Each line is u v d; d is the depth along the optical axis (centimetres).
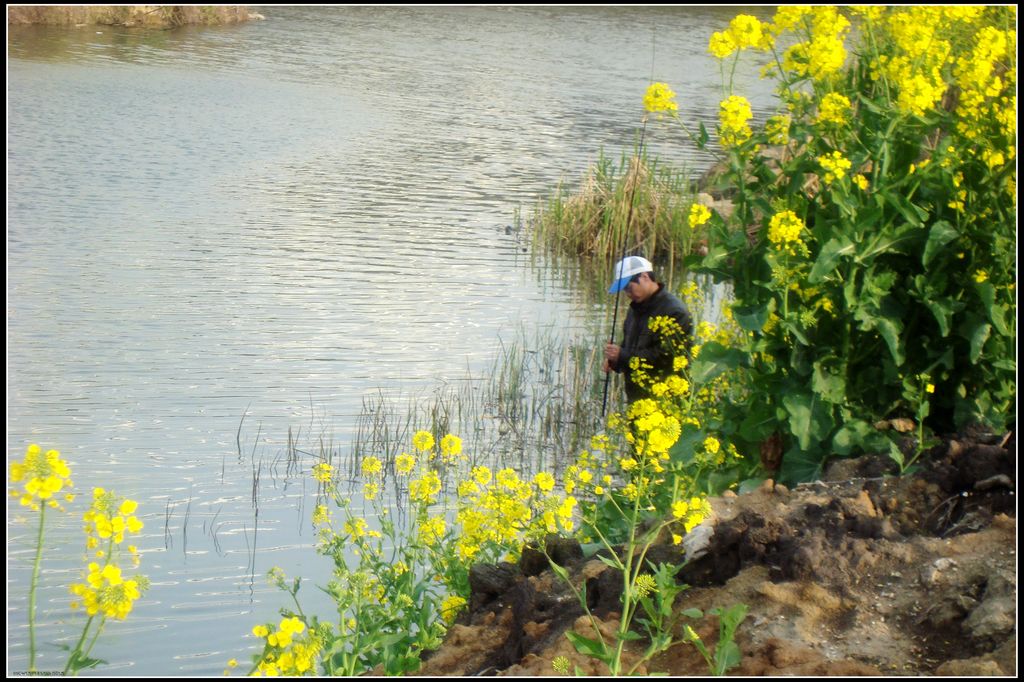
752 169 861
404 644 650
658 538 682
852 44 888
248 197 2352
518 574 694
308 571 916
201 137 2944
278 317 1600
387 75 4216
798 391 807
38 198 2205
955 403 809
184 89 3638
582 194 2195
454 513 998
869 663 513
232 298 1675
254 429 1206
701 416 898
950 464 682
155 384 1316
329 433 1209
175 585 884
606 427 1263
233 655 790
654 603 575
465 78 4234
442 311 1686
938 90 786
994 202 802
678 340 1095
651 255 2078
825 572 565
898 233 790
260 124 3169
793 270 798
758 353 845
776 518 621
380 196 2436
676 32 5956
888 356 815
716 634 543
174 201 2275
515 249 2095
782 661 505
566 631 552
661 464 805
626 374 1135
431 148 2975
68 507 995
